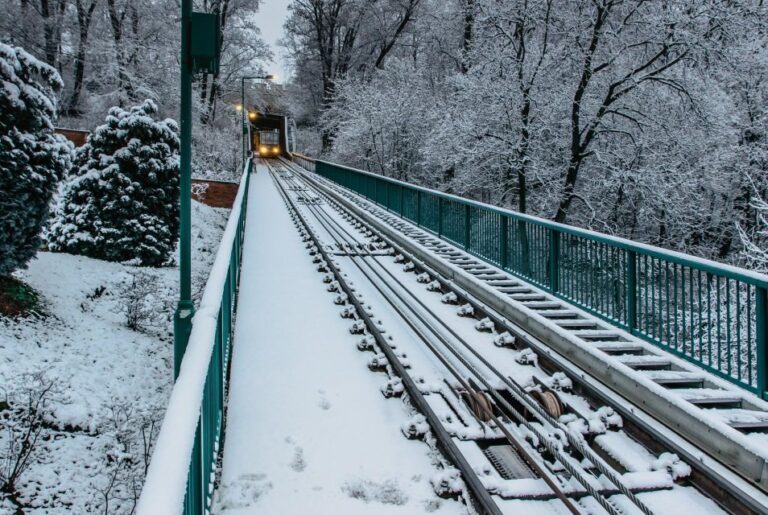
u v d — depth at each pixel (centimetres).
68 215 1998
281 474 449
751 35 2038
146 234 2038
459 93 2544
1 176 1287
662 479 442
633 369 602
